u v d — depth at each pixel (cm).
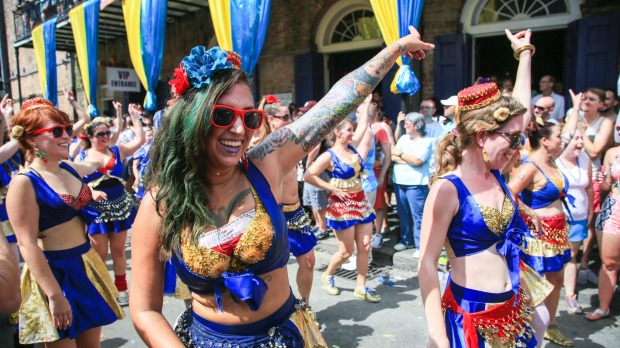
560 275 336
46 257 247
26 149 254
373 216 434
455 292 204
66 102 1478
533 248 318
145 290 143
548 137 325
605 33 602
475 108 199
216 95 131
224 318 149
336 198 425
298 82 916
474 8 722
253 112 137
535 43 770
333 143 439
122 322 403
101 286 265
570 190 391
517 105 194
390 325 386
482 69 785
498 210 200
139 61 739
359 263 436
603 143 437
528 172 319
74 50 1374
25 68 1644
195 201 137
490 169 206
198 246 138
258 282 141
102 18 1078
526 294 218
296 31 914
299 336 157
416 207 521
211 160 139
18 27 1362
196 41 1081
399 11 456
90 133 424
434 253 196
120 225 416
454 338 203
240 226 142
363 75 173
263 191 148
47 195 244
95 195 388
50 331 237
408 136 532
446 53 729
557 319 383
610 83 604
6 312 142
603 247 364
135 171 661
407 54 186
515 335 200
